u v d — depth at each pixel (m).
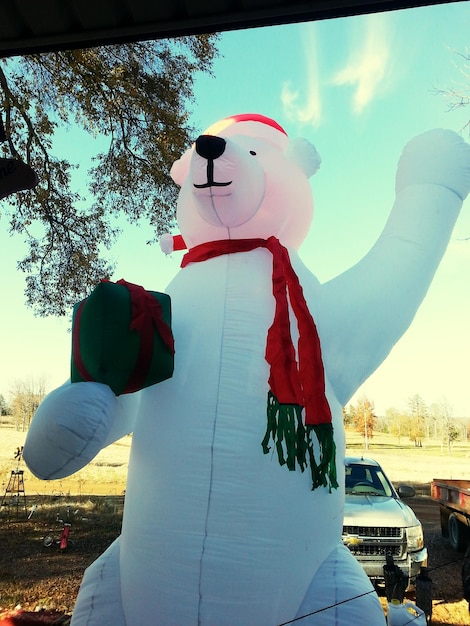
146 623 2.56
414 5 2.32
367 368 3.07
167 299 2.79
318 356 2.80
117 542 3.09
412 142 3.55
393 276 3.13
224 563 2.46
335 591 2.59
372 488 7.34
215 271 3.08
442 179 3.36
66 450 2.45
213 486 2.55
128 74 9.35
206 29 2.61
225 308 2.91
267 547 2.50
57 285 10.29
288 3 2.40
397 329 3.12
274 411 2.65
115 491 14.62
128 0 2.47
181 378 2.78
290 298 2.93
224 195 2.96
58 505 12.23
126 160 9.80
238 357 2.78
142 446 2.78
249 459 2.59
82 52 8.85
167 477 2.63
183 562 2.50
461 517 7.95
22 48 2.82
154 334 2.60
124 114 9.66
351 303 3.07
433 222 3.27
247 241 3.17
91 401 2.46
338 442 2.89
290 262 3.08
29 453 2.53
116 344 2.51
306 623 2.54
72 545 8.80
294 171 3.43
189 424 2.67
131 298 2.59
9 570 7.40
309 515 2.64
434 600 6.24
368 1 2.33
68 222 10.13
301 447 2.64
